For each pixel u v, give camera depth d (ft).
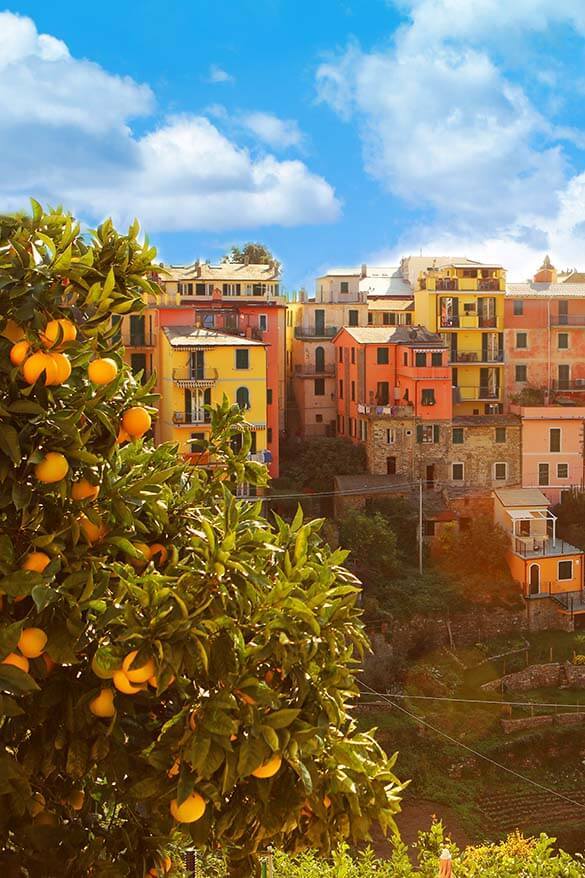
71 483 19.33
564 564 166.71
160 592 17.78
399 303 238.89
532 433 193.57
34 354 18.22
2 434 17.49
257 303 204.33
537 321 216.95
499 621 159.94
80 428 19.60
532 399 209.26
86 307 20.30
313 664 19.74
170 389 171.22
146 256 21.02
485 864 52.90
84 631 18.62
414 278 285.84
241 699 18.12
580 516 186.91
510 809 117.39
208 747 17.10
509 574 169.58
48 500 19.45
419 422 190.49
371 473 189.78
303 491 189.47
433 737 128.36
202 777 17.08
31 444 18.37
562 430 193.77
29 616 17.98
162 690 16.96
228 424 25.93
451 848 54.39
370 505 180.65
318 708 19.71
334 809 19.86
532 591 164.55
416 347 190.90
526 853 60.95
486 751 126.41
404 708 133.69
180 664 17.26
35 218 20.38
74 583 18.21
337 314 231.09
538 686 144.36
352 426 206.39
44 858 19.22
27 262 18.72
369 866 47.57
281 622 18.95
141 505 20.38
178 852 26.17
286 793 18.79
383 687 140.05
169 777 18.34
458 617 157.79
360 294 237.66
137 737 19.89
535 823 114.21
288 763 18.79
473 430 192.03
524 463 193.36
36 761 19.31
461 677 145.48
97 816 22.49
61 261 18.79
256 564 20.81
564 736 130.82
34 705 19.06
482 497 186.70
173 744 17.99
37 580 17.51
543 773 126.31
